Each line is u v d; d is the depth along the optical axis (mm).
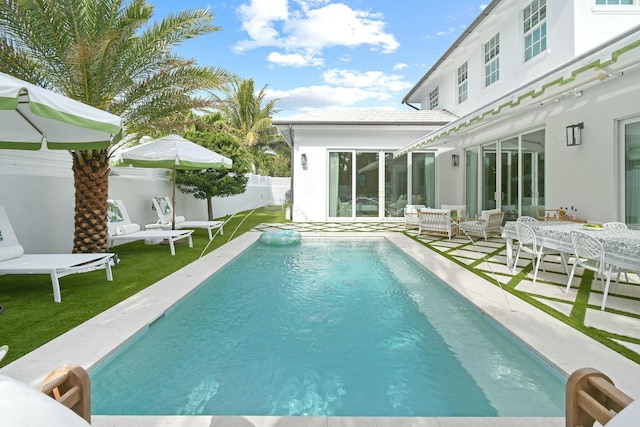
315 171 14188
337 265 6926
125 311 3865
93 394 2504
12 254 4770
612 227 5074
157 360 3021
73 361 2705
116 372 2812
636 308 3922
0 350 1369
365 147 14094
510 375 2768
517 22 9445
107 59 5980
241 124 31453
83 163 6242
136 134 8328
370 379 2730
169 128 7551
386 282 5633
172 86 7184
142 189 10281
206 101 7590
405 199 14320
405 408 2359
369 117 14375
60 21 5531
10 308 3969
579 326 3406
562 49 7695
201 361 3010
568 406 1518
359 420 2109
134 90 6836
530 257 7066
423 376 2770
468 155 12758
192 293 4801
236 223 14109
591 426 1481
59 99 3336
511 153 9883
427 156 14250
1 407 1013
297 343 3377
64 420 1068
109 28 5922
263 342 3396
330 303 4582
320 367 2920
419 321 3932
